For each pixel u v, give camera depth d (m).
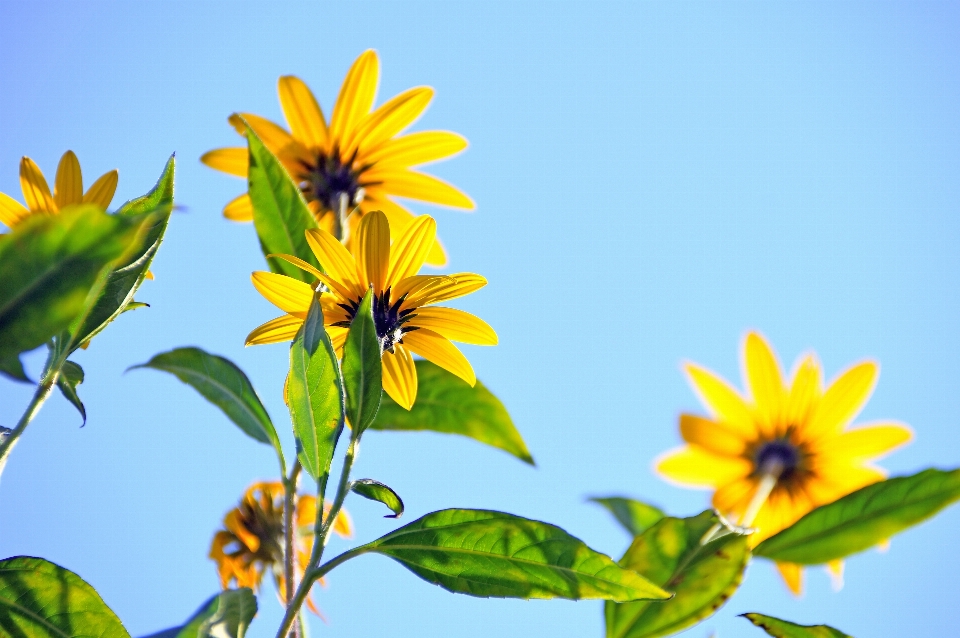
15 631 0.65
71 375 0.67
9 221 0.72
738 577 0.69
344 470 0.67
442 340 0.77
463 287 0.77
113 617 0.66
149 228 0.64
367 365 0.67
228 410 0.79
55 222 0.56
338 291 0.76
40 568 0.66
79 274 0.56
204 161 0.87
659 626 0.68
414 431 0.82
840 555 0.71
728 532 0.70
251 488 0.82
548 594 0.66
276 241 0.78
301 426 0.68
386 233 0.76
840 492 0.87
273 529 0.82
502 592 0.66
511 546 0.67
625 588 0.66
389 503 0.68
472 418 0.82
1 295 0.56
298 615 0.69
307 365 0.67
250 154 0.78
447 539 0.67
